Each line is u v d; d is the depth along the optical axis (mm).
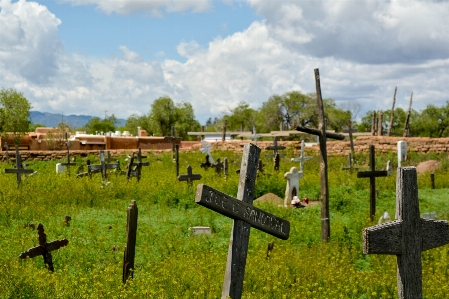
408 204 6117
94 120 100562
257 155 7695
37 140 45875
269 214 7766
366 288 9430
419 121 78750
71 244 12047
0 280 8250
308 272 10039
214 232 14414
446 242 6355
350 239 13133
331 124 69125
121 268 10070
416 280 6168
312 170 28641
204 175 24953
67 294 7996
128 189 20109
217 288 8828
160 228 14352
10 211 15789
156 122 79625
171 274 9391
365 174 15156
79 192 19188
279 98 70938
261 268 9984
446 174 27359
